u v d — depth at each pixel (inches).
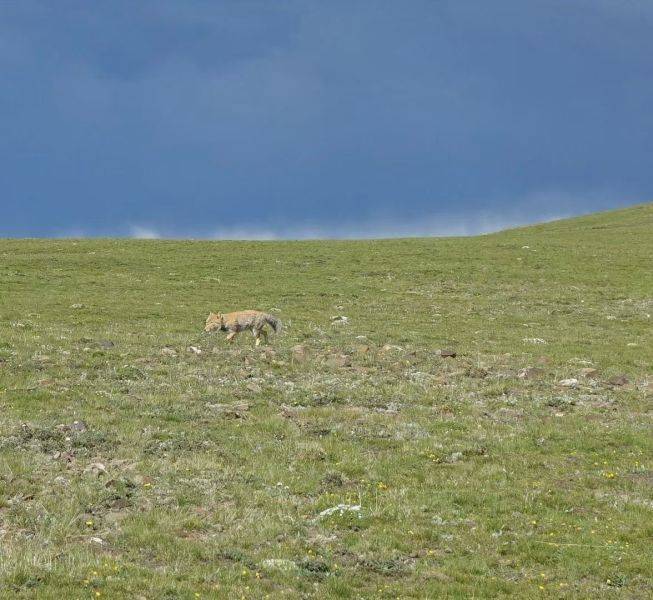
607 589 1753.2
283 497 2151.8
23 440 2444.6
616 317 5644.7
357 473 2386.8
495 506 2174.0
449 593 1695.4
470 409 3100.4
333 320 5152.6
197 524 1955.0
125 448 2434.8
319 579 1728.6
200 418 2815.0
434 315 5497.1
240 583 1668.3
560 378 3703.3
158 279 6697.8
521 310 5821.9
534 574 1820.9
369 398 3196.4
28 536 1839.3
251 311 4227.4
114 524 1936.5
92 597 1536.7
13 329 4222.4
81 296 5723.4
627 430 2864.2
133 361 3599.9
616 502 2229.3
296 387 3312.0
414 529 2005.4
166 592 1592.0
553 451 2652.6
